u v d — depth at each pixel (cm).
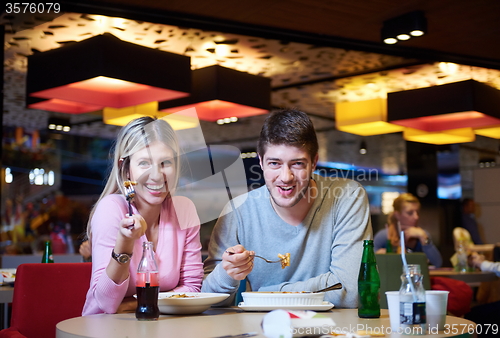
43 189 1059
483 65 488
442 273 358
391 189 1215
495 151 973
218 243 167
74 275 174
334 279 150
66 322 116
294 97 684
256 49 486
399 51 452
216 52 499
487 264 366
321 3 356
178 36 449
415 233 432
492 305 315
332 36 423
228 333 100
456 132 582
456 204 798
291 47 477
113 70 376
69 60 390
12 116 804
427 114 499
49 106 509
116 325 111
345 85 619
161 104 512
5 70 555
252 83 488
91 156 1089
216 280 147
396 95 522
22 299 165
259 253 164
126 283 132
